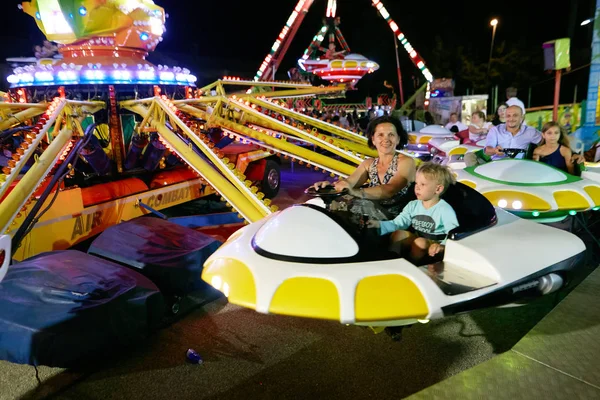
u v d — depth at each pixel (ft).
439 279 8.93
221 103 20.26
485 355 11.47
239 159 27.07
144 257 14.17
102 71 19.31
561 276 10.18
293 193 32.01
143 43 21.52
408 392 10.12
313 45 48.98
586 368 9.43
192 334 12.76
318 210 9.84
